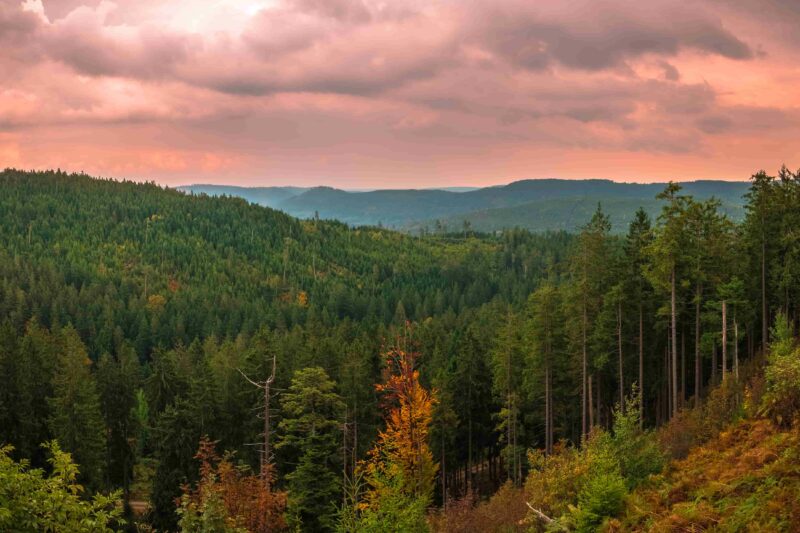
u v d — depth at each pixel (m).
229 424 45.97
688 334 47.50
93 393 49.69
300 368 50.28
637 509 18.56
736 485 17.73
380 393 48.66
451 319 121.56
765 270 43.47
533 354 43.62
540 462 24.17
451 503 29.80
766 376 22.94
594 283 42.16
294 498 31.77
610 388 49.75
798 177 44.28
